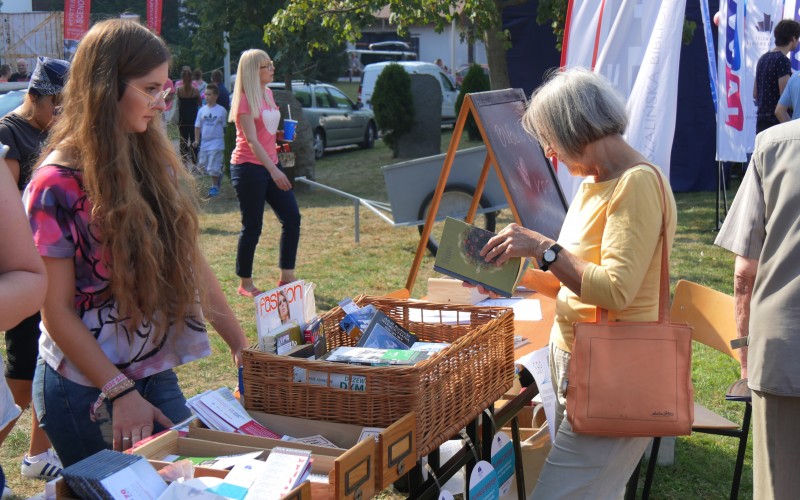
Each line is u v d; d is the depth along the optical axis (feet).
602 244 6.98
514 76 36.60
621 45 14.21
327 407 6.27
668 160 14.30
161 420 6.59
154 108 6.45
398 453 5.80
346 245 26.43
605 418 6.93
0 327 4.55
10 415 5.00
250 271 20.34
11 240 4.70
